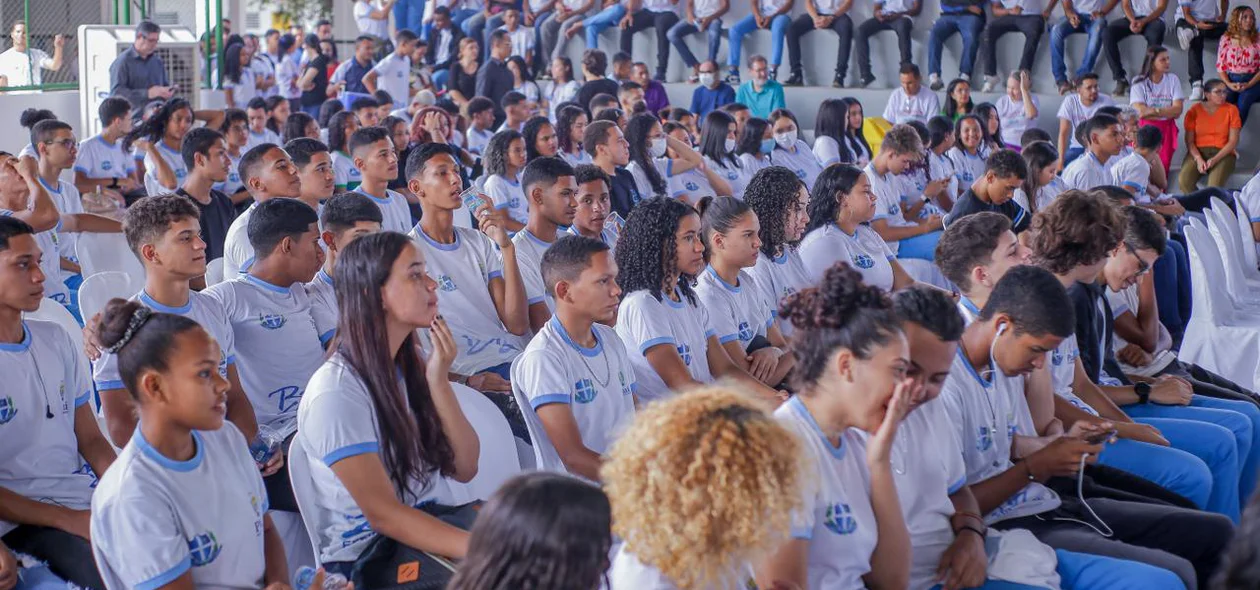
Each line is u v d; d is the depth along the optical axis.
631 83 9.12
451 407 2.67
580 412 3.05
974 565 2.54
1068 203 3.52
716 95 11.43
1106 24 10.81
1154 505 3.01
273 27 16.14
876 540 2.31
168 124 7.15
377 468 2.49
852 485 2.30
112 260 5.14
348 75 11.82
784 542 2.07
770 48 12.34
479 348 4.07
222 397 2.33
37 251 2.91
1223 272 5.11
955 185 8.30
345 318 2.56
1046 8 11.02
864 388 2.22
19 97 8.98
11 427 2.87
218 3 9.69
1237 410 3.95
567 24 12.71
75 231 5.05
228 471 2.44
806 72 12.23
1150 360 4.29
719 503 1.68
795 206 4.46
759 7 12.02
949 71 11.59
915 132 6.52
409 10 13.42
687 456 1.70
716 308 3.81
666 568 1.72
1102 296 3.93
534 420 3.07
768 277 4.49
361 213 3.79
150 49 8.94
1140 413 3.83
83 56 9.08
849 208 4.74
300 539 3.02
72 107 9.54
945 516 2.62
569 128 7.33
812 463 1.94
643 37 12.71
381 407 2.54
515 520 1.60
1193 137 10.02
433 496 2.73
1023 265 2.88
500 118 10.30
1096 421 3.33
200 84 9.62
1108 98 10.27
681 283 3.63
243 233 4.22
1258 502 1.33
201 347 2.29
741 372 3.69
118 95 8.79
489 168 6.18
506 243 4.05
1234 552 1.33
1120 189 5.03
